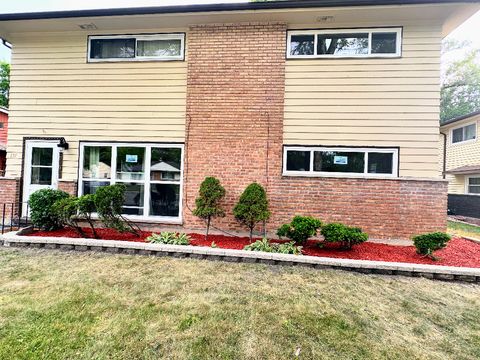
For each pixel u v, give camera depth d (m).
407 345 2.56
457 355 2.44
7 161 7.11
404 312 3.15
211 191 5.89
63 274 3.92
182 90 6.67
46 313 2.88
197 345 2.46
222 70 6.50
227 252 4.67
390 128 6.08
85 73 6.92
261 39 6.41
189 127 6.57
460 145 13.88
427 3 5.48
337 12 5.91
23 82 7.09
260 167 6.34
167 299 3.27
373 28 6.16
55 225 6.22
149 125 6.75
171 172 6.70
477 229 9.02
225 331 2.67
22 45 7.09
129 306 3.08
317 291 3.61
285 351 2.41
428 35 6.01
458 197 13.47
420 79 6.02
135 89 6.80
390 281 4.00
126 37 6.87
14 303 3.07
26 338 2.48
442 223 5.70
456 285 3.93
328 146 6.23
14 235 5.42
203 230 6.49
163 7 6.08
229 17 6.27
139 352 2.34
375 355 2.41
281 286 3.73
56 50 7.00
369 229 5.92
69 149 6.94
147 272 4.08
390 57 6.09
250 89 6.41
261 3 5.84
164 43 6.84
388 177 5.91
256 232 6.26
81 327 2.66
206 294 3.42
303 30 6.36
